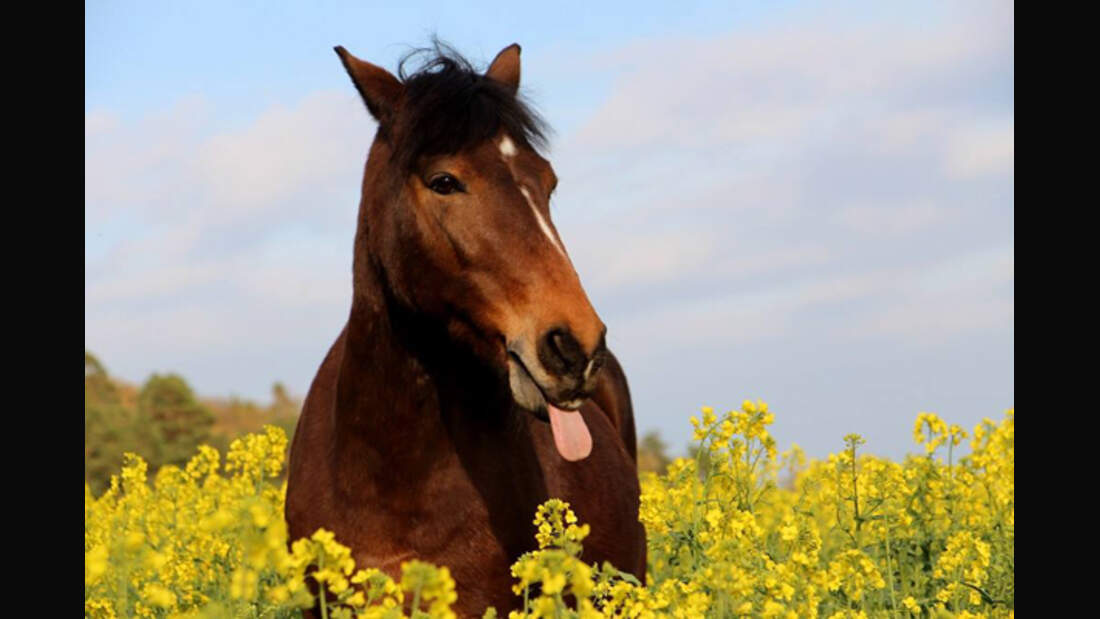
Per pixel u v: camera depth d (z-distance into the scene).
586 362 4.65
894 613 5.79
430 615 3.61
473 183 4.90
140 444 31.70
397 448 5.07
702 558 5.85
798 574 5.24
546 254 4.82
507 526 5.21
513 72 6.00
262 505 3.54
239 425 40.94
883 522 6.75
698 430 6.22
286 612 5.43
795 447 10.55
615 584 4.64
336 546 3.78
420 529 5.11
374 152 5.36
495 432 5.23
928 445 7.56
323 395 5.66
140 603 6.15
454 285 4.93
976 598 6.13
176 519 8.73
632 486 6.23
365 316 5.18
